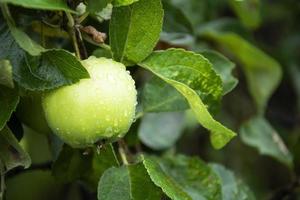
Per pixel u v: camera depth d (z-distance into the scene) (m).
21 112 0.63
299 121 1.08
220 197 0.69
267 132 0.89
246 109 1.03
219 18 1.08
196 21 0.96
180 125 0.83
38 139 0.95
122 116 0.58
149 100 0.70
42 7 0.54
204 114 0.60
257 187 1.02
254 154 1.02
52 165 0.67
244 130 0.88
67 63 0.56
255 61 0.92
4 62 0.55
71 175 0.68
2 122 0.57
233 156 1.02
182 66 0.61
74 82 0.57
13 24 0.56
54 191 1.04
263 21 1.12
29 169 0.76
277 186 1.04
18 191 1.03
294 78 1.08
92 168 0.68
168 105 0.70
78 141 0.58
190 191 0.69
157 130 0.82
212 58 0.72
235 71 1.00
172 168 0.71
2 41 0.58
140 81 0.84
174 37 0.77
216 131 0.62
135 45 0.60
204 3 0.97
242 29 0.99
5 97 0.58
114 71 0.58
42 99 0.59
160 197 0.62
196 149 1.01
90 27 0.60
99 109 0.57
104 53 0.63
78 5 0.59
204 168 0.70
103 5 0.57
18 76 0.57
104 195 0.62
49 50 0.56
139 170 0.63
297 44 1.11
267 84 0.93
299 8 1.11
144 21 0.60
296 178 0.86
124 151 0.70
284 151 0.88
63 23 0.60
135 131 0.72
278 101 1.15
